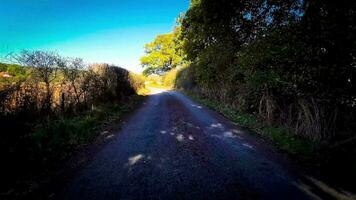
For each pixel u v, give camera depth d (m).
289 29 7.64
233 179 4.61
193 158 5.76
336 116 6.61
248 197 3.95
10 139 5.71
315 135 6.81
